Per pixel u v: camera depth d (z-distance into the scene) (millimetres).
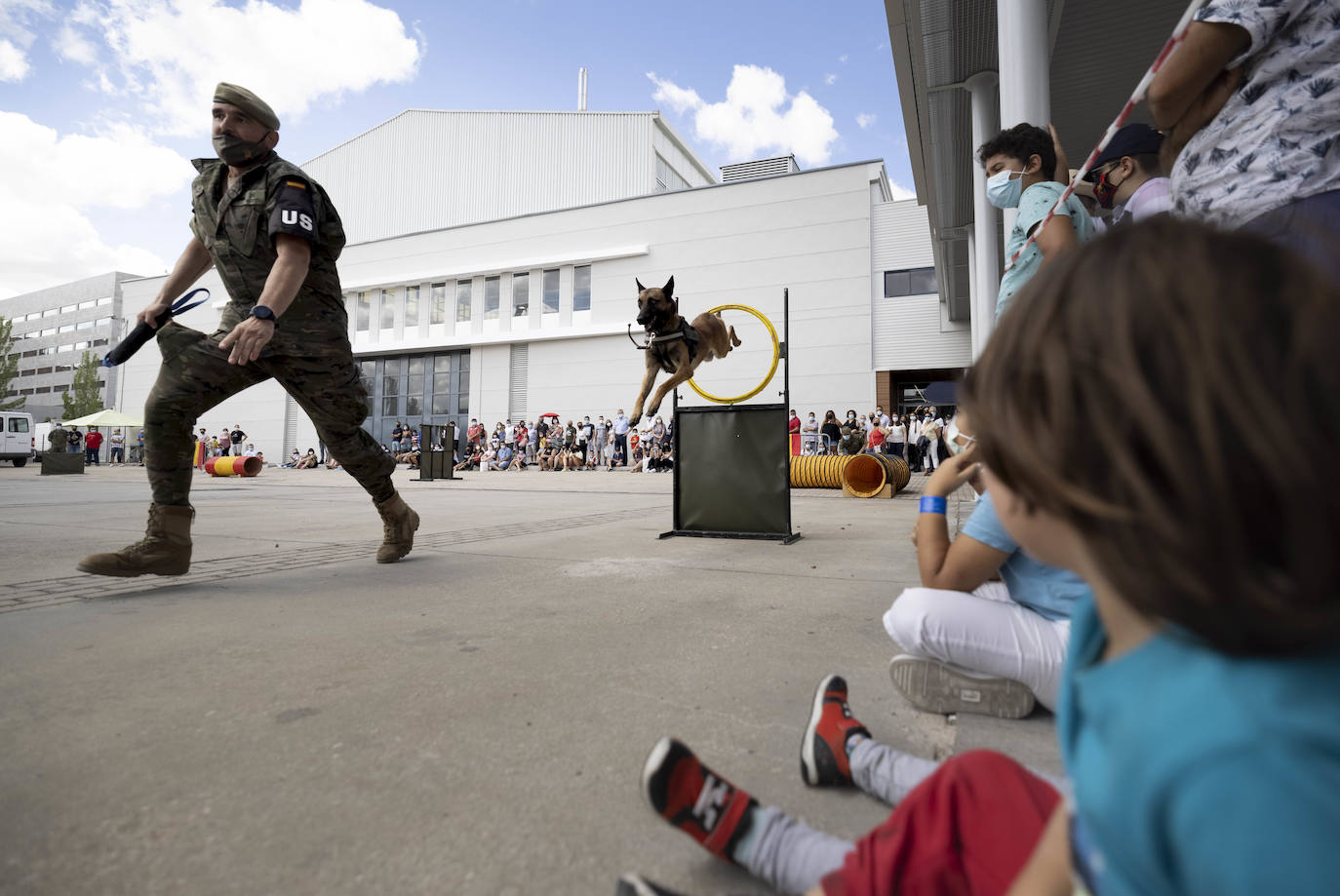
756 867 1017
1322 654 340
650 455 21125
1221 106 1756
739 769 1444
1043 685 1621
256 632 2533
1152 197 2271
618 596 3143
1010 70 5711
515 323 29156
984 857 732
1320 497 287
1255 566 312
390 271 31688
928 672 1704
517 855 1147
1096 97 9688
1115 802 415
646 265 26891
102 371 56281
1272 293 344
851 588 3303
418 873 1101
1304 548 293
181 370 3061
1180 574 342
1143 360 357
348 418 3592
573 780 1406
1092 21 7992
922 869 763
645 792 1024
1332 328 315
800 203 24688
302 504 8844
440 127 38000
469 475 20109
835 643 2379
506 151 36938
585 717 1734
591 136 35844
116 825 1243
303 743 1586
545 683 1979
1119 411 360
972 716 1686
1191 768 350
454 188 37531
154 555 3080
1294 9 1544
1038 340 429
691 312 25969
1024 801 735
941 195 12961
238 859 1140
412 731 1650
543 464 23844
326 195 3299
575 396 27922
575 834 1211
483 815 1274
